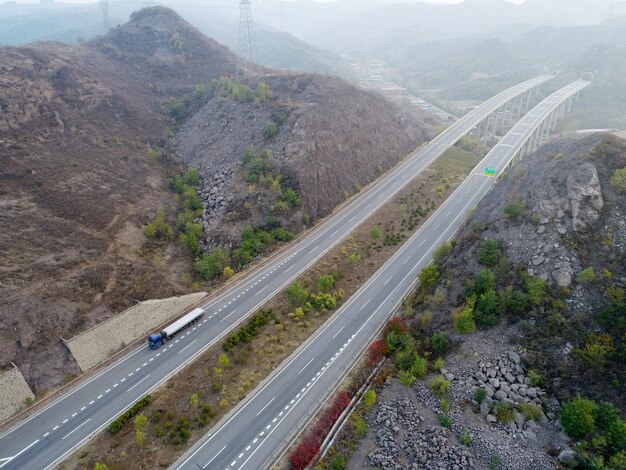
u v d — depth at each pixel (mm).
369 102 140750
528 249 63750
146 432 52781
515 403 49188
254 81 145250
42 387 58562
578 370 50156
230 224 93250
